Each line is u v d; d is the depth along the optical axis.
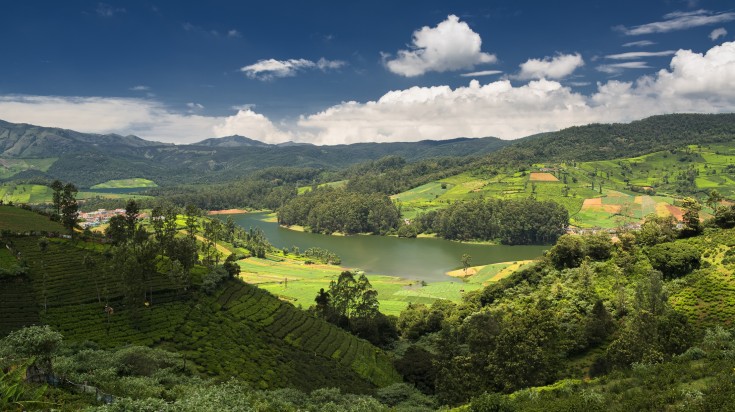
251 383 70.69
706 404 34.03
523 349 59.53
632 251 104.75
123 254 89.19
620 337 61.62
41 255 99.81
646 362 52.34
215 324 89.12
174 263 97.69
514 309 97.88
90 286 89.25
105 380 47.72
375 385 87.94
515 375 58.28
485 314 84.81
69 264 97.06
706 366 43.53
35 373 37.03
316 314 121.38
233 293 108.81
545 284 112.62
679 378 42.38
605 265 103.75
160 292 94.88
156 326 81.62
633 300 80.69
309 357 91.06
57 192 126.44
